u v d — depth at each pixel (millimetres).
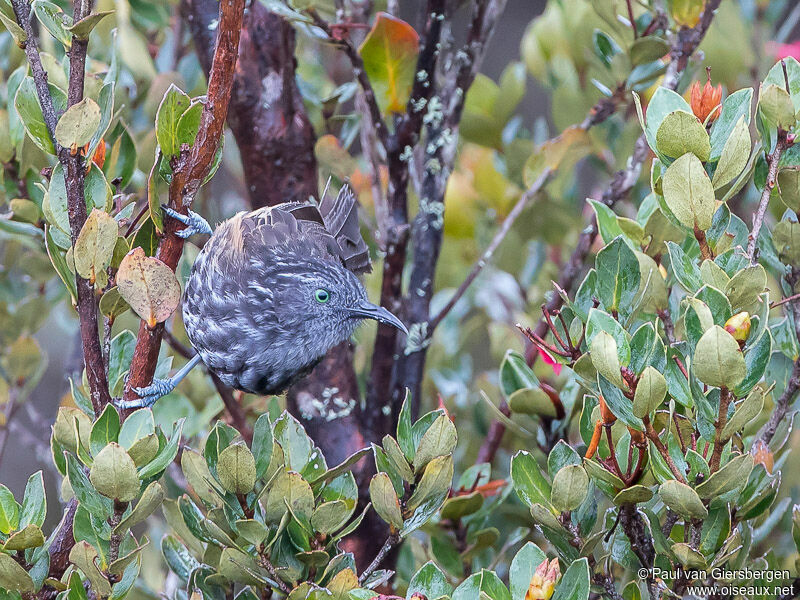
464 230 3410
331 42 3260
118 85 3330
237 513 3172
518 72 3381
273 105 3281
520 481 3180
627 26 3314
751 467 3139
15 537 3160
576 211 3412
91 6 3160
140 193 3328
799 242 3195
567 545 3174
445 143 3287
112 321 3184
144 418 3164
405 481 3182
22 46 3164
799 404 3236
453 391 3371
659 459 3148
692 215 3158
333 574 3180
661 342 3158
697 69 3318
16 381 3357
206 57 3271
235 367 3264
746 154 3156
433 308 3400
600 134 3389
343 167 3289
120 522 3150
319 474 3191
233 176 3457
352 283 3270
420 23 3291
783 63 3184
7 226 3266
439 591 3152
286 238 3270
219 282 3260
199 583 3195
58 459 3182
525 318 3387
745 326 3139
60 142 3158
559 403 3242
